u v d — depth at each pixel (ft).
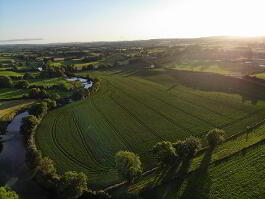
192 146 154.61
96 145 183.52
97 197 124.57
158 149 148.77
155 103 280.72
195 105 265.95
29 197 129.39
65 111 261.85
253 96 277.44
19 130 218.18
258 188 122.62
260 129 192.85
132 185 133.08
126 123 224.12
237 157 151.53
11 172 152.35
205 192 122.11
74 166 156.04
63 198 122.52
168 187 127.54
